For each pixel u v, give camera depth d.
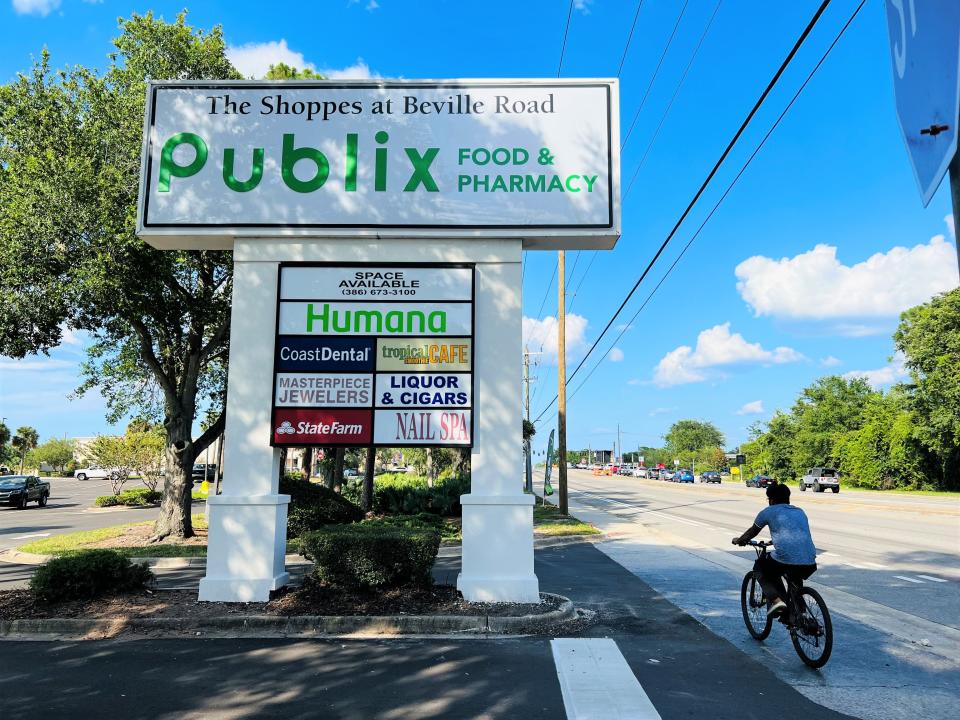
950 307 43.72
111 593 8.36
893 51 2.97
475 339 8.88
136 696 5.37
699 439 161.25
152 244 9.48
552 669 6.12
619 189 9.10
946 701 5.41
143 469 33.28
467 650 6.72
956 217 2.84
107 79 16.05
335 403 8.76
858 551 15.23
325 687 5.60
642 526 22.19
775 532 6.65
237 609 7.87
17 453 80.44
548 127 9.23
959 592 10.40
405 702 5.26
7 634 7.30
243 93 9.30
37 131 14.59
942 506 30.16
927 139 2.64
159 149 9.20
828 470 50.81
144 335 16.09
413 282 9.00
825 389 73.56
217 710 5.07
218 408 21.88
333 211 9.05
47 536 19.48
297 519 17.50
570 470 153.50
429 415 8.74
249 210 9.05
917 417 48.00
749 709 5.19
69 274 14.28
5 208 13.96
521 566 8.41
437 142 9.20
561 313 27.77
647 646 6.95
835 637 7.54
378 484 30.44
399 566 8.36
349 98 9.29
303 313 8.94
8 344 14.66
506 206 9.08
